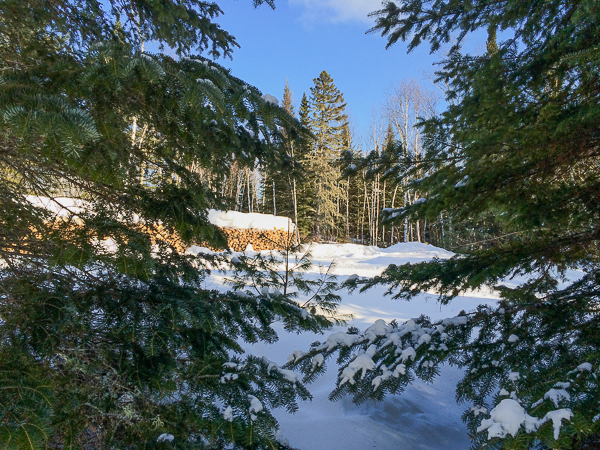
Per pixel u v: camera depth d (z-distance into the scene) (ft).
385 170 11.80
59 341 5.58
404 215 11.42
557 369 6.19
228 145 7.56
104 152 5.09
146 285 7.21
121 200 7.20
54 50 6.03
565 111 7.03
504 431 4.72
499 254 8.91
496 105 8.24
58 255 5.41
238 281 11.80
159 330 6.27
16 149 5.53
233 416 6.36
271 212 103.86
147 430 5.60
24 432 4.16
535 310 8.34
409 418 12.17
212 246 8.09
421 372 8.39
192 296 7.41
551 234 8.91
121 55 5.25
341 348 9.83
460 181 9.37
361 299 25.88
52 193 7.75
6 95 4.46
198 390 6.53
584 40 6.90
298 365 9.91
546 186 8.22
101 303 6.41
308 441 10.48
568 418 4.50
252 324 8.33
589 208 8.00
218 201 8.44
